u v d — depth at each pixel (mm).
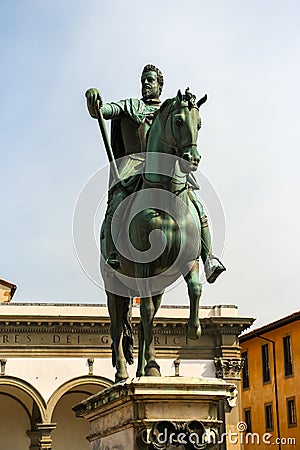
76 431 42719
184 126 7832
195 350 39594
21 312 38250
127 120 9250
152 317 8141
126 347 9430
